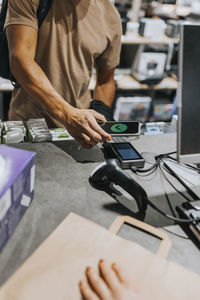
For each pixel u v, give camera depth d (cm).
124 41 279
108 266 58
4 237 64
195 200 86
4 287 53
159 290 56
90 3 138
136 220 76
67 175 93
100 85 172
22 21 119
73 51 143
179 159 74
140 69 308
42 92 110
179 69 68
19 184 67
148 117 327
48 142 111
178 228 78
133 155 102
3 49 134
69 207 80
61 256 61
